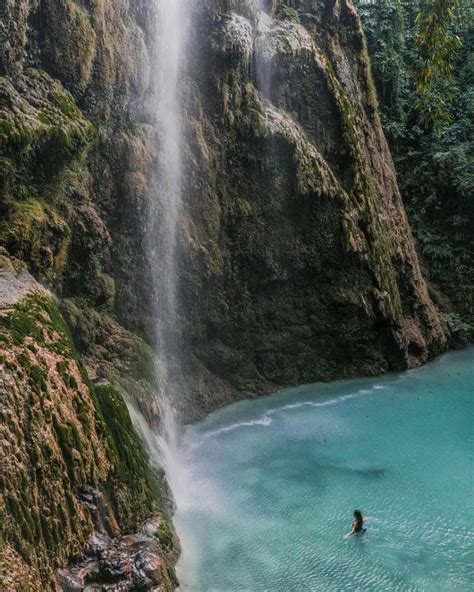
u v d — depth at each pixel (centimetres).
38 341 736
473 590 733
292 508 923
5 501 584
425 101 1134
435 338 1783
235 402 1387
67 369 751
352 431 1227
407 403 1386
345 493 968
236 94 1377
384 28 2123
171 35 1269
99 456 737
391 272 1666
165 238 1245
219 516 900
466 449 1133
